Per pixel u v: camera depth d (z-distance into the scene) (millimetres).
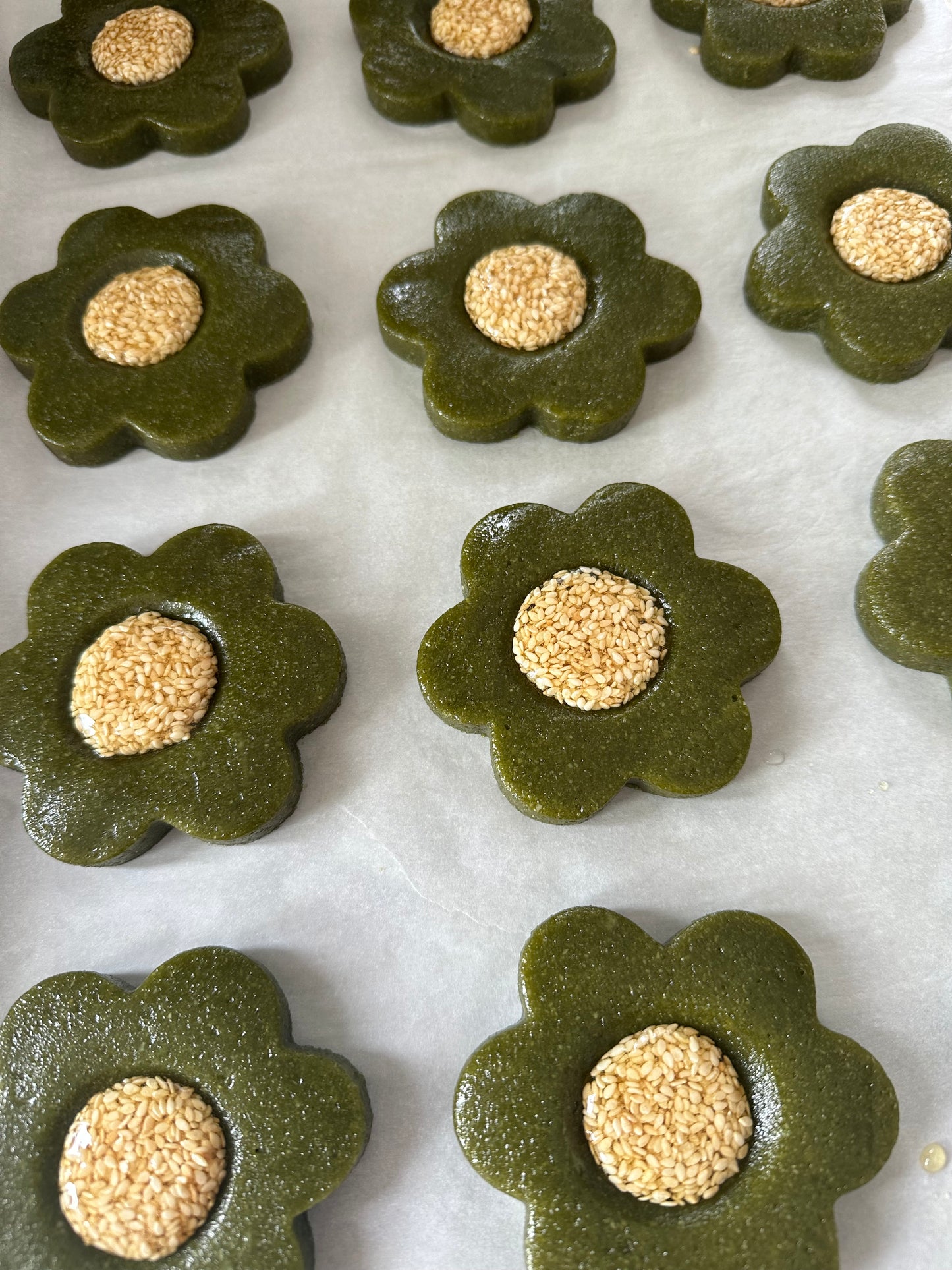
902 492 204
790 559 209
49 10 260
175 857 196
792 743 198
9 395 226
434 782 198
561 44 242
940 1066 179
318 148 247
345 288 235
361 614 209
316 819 196
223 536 206
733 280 231
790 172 228
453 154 245
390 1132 178
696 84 248
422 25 248
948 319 212
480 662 193
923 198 221
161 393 215
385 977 187
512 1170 166
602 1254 162
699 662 191
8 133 246
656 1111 168
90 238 228
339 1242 173
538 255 219
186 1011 177
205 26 248
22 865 196
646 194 239
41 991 180
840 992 183
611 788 184
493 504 215
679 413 221
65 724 195
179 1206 167
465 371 213
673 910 188
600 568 200
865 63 242
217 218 230
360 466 220
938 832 191
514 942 188
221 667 198
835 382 222
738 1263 162
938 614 194
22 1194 171
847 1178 166
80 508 219
